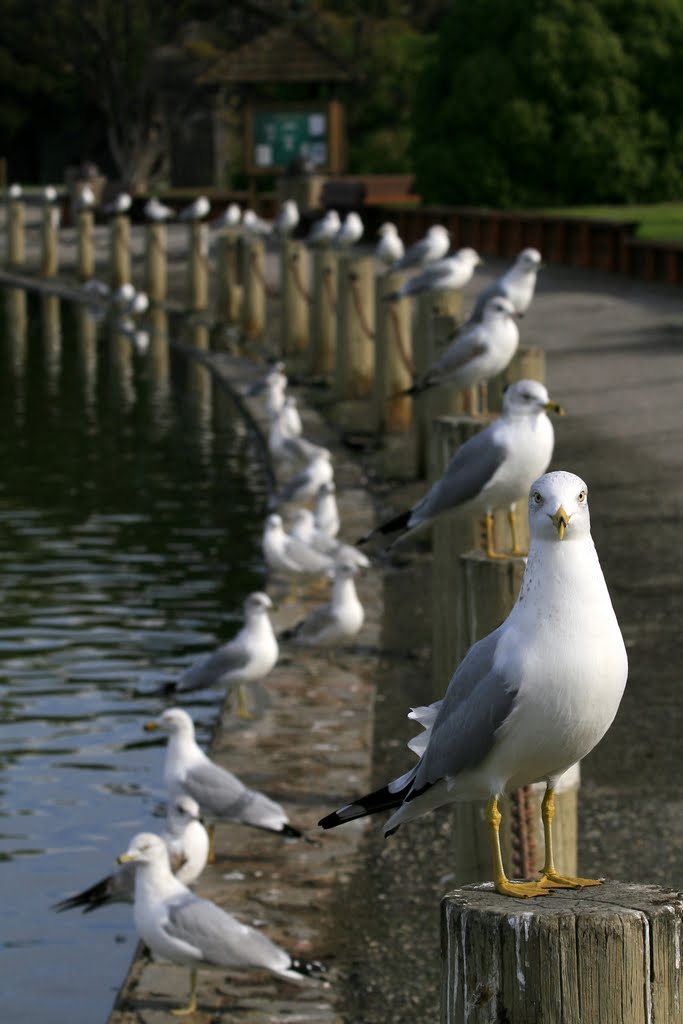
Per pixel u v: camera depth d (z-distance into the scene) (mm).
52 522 18016
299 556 14797
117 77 61750
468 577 7355
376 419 21500
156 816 10242
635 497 16219
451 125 42906
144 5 60906
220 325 34562
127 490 19688
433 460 11109
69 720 11906
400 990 7559
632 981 3680
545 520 4234
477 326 12562
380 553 15922
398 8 66750
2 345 33156
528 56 40781
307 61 50281
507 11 41688
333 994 7555
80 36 62094
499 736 4344
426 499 8773
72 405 26078
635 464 17672
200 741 11430
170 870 7934
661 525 15125
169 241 47156
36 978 8297
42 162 73688
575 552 4262
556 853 7305
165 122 62344
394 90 58844
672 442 18625
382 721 11156
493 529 8828
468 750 4410
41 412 25422
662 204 41844
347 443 21297
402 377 21297
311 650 12836
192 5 61812
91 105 70938
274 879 8766
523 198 42094
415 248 21328
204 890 8625
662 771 9727
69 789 10641
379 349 21312
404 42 59344
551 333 27250
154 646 13570
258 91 55969
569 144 41000
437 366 12602
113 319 36625
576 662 4242
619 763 9891
